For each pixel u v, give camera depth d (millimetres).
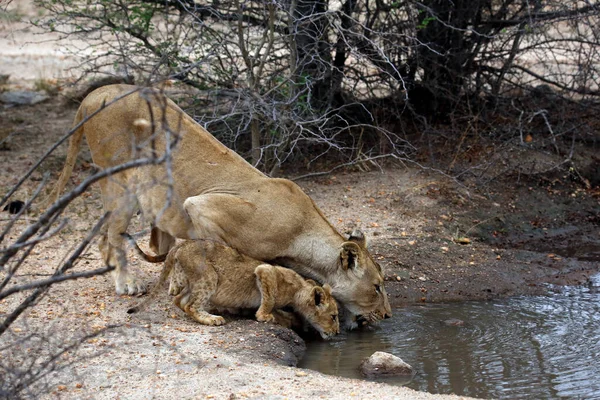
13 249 4910
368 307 9336
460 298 10578
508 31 15742
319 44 14078
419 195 13492
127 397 6516
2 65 22594
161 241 9703
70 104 18656
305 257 9297
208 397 6555
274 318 8852
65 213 12141
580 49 15055
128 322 8414
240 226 8984
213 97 13477
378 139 15320
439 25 15297
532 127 15727
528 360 8453
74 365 7004
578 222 13375
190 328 8445
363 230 12211
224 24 13656
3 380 5785
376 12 14773
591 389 7680
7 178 13922
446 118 16312
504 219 13172
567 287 10977
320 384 7094
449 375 8039
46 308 8641
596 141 15609
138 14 13836
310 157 15078
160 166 9031
